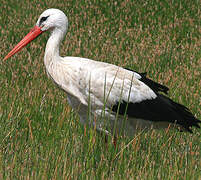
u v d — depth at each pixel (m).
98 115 9.61
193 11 19.62
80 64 9.38
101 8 19.36
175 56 15.10
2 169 8.15
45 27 9.73
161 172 8.47
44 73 13.07
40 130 9.98
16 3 19.73
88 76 9.29
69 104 9.93
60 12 9.67
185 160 9.18
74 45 15.49
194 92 12.52
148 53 15.41
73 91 9.41
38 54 14.85
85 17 18.02
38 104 11.12
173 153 9.54
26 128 9.92
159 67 14.35
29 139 9.62
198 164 8.88
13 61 13.87
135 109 9.73
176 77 13.27
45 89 11.91
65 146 8.82
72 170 8.17
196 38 16.73
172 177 8.21
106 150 9.29
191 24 18.30
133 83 9.72
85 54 14.66
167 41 16.47
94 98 9.41
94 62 9.58
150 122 10.03
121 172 8.61
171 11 19.33
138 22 18.50
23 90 11.87
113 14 18.78
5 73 13.10
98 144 9.32
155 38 17.03
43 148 9.16
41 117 10.66
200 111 11.35
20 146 9.15
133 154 8.98
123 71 9.84
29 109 10.66
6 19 18.19
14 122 10.16
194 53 15.26
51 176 8.09
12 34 16.64
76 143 9.09
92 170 8.38
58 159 8.38
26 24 17.33
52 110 10.96
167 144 9.99
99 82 9.30
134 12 19.19
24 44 9.85
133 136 10.13
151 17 18.89
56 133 9.75
